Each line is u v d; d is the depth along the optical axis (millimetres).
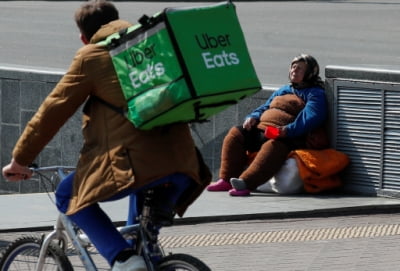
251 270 13578
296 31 39656
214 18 9188
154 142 9438
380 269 13523
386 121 18062
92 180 9453
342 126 18609
